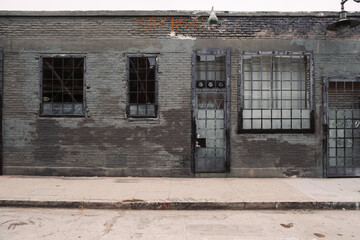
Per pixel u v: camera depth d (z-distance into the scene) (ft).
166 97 22.85
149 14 22.86
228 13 22.91
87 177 22.47
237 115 22.88
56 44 22.98
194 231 12.57
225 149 22.88
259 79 23.32
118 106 22.89
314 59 23.07
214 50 22.90
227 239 11.64
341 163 23.22
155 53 22.95
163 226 13.20
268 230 12.76
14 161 22.89
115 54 22.98
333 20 23.09
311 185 20.20
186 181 21.29
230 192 18.07
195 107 22.86
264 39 23.03
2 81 22.91
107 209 15.87
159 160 22.80
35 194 17.15
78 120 22.89
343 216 14.90
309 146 22.98
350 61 23.16
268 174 22.80
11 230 12.52
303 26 23.12
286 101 23.30
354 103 23.38
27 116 22.97
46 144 22.89
